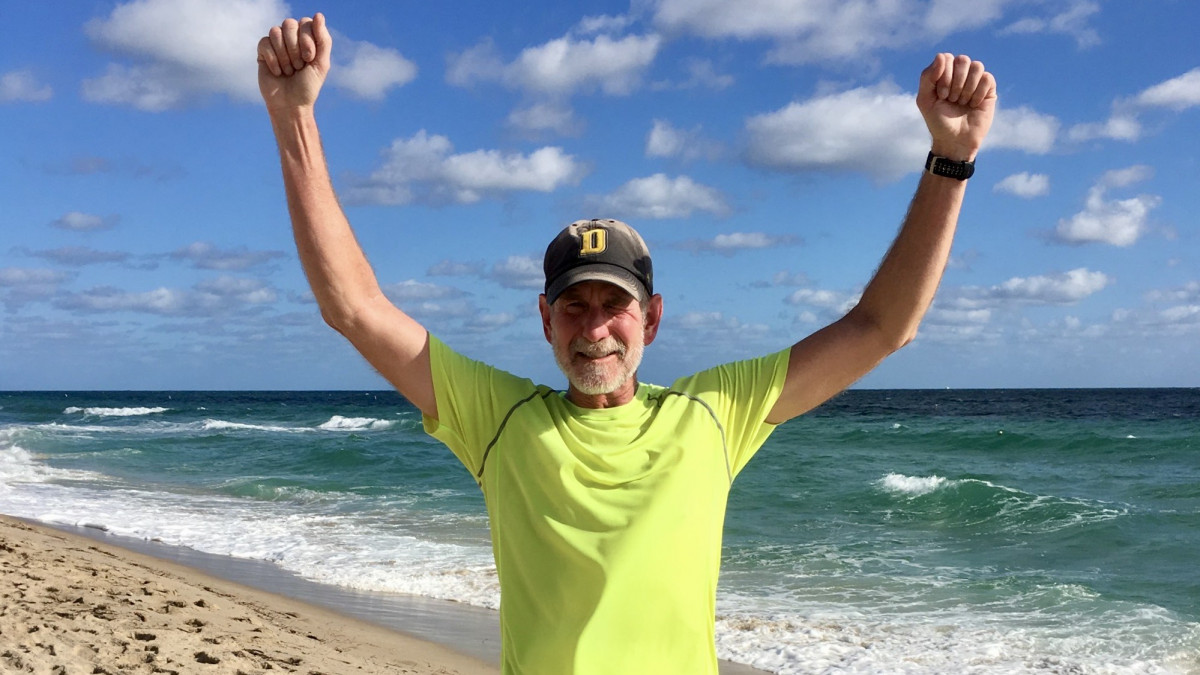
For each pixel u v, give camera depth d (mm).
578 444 2238
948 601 9898
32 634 5684
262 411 65000
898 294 2303
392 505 17297
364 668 6527
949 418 47906
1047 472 23156
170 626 6488
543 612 2137
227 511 16078
